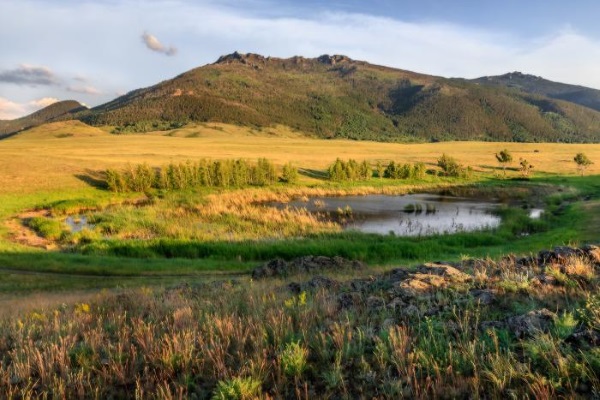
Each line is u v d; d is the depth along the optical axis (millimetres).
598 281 7363
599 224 33562
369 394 4660
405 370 4918
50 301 14477
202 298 10617
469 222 45531
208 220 42344
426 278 8727
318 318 7113
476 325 5797
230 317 7223
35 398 5199
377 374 5031
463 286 7992
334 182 74125
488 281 8320
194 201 52312
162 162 86688
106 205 51562
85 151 109062
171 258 27688
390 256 28547
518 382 4480
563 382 4352
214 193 59875
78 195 55219
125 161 83875
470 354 5020
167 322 7570
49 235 35656
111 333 7656
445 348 5395
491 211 52719
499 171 94812
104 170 70500
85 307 9273
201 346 5980
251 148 143875
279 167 86750
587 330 5109
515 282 7566
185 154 110125
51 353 6125
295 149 145000
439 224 44531
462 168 87500
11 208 46688
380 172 82875
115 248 29219
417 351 5211
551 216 43531
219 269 23984
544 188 69938
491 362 4781
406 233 40156
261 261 27516
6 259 25141
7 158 72312
